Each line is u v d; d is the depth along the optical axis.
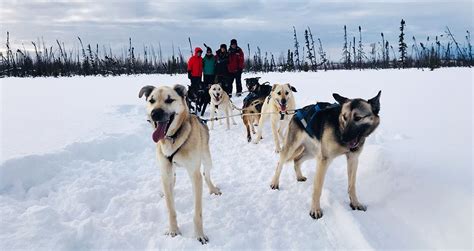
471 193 1.62
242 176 2.55
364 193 2.07
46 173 2.34
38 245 1.50
